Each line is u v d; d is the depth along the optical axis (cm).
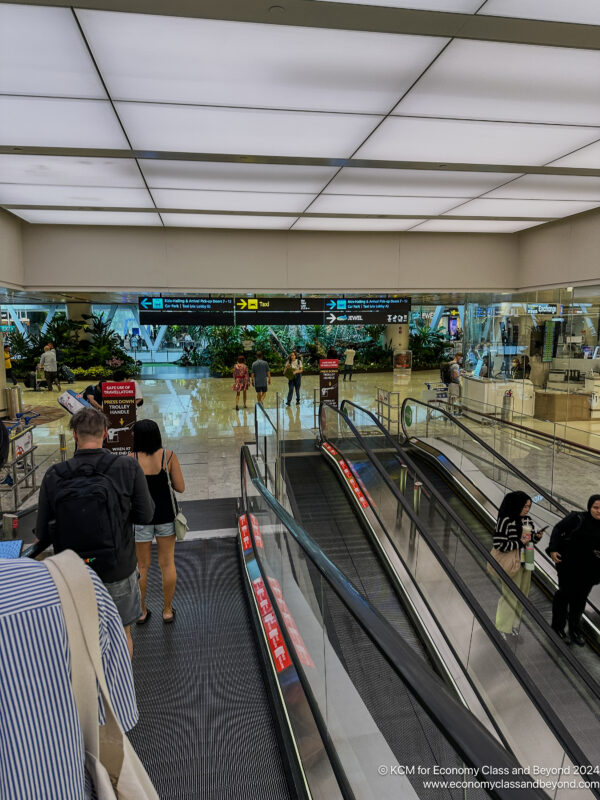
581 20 319
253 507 543
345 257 1015
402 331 2720
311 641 277
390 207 811
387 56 363
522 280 1051
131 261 946
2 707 93
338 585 221
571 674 366
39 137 512
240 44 346
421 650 500
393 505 662
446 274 1048
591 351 1272
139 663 367
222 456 1009
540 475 805
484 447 791
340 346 3147
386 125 488
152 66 373
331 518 764
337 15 312
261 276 991
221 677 350
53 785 97
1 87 404
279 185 684
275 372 2650
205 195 728
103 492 265
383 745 198
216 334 3169
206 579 495
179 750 287
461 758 123
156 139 521
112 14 310
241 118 469
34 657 96
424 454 991
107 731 112
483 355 1455
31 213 828
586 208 820
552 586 580
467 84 405
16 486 655
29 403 1664
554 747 302
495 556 500
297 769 266
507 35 336
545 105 443
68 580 103
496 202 782
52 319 2842
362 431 1026
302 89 412
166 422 1343
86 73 383
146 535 407
